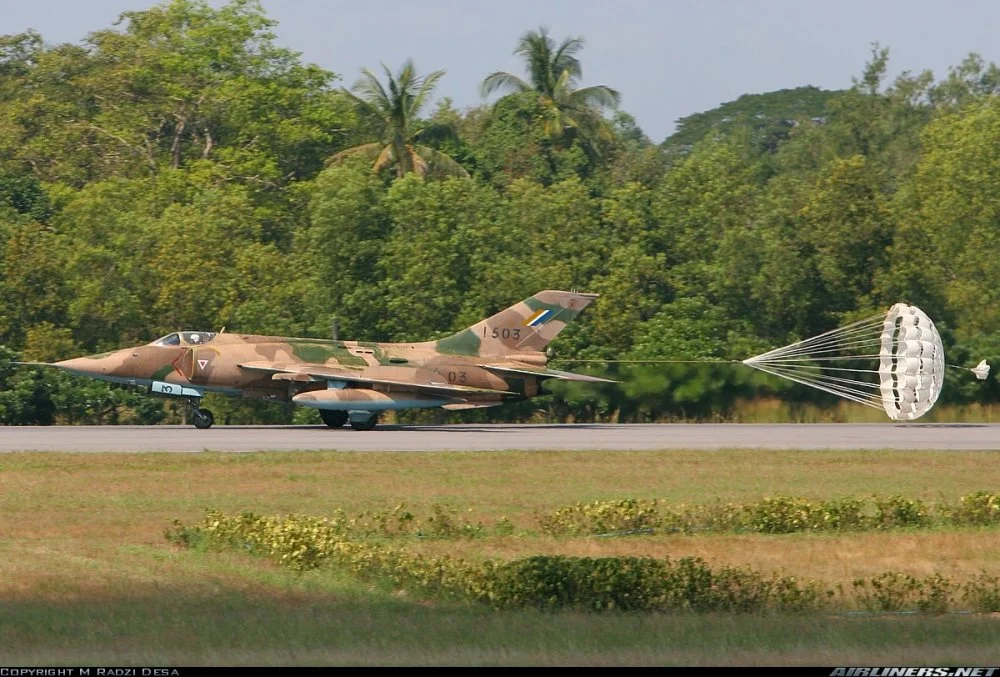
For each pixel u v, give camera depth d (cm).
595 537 7975
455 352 15862
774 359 18512
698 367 18762
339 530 7544
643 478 10644
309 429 15788
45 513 8344
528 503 9212
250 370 15062
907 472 11312
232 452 12031
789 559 7194
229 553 7069
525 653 4544
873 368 19600
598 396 18588
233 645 4669
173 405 18600
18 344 18712
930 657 4509
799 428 16800
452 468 11100
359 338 19725
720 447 13412
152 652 4512
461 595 5947
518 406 19050
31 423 17625
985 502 8769
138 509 8594
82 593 5712
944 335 19862
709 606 5797
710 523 8412
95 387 17700
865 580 6438
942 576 6606
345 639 4784
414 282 19788
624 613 5691
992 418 19162
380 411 15325
